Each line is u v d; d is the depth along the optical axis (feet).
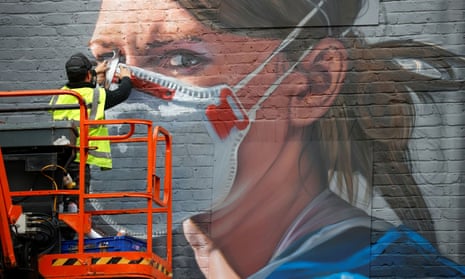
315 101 37.32
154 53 38.42
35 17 39.14
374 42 37.37
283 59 37.73
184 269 36.91
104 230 37.42
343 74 37.32
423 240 36.06
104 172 37.81
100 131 32.99
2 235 29.22
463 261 35.81
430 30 37.19
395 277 35.91
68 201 32.22
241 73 37.86
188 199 37.35
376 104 37.04
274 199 36.94
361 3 37.60
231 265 36.73
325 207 36.63
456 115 36.65
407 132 36.76
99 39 38.73
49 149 30.60
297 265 36.37
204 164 37.52
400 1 37.45
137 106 38.14
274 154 37.22
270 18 37.99
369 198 36.50
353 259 36.14
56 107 30.66
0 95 30.22
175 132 37.83
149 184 30.37
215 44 38.17
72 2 39.09
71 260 29.84
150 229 30.17
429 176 36.42
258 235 36.81
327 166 36.88
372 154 36.76
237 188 37.22
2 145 30.37
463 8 37.17
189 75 38.11
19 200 30.58
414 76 37.04
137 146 37.91
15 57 38.99
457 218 36.11
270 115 37.47
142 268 29.71
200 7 38.45
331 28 37.65
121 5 38.83
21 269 29.55
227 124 37.63
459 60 36.91
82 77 33.81
